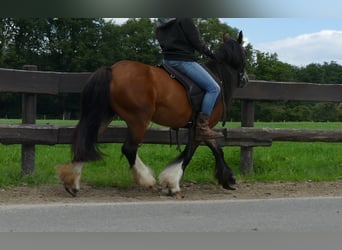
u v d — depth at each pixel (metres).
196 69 6.71
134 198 6.52
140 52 47.44
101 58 55.91
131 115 6.39
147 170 6.67
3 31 57.66
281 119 47.88
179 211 5.70
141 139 6.47
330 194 6.96
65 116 35.94
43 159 9.59
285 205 6.06
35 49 58.97
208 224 5.19
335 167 9.48
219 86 6.89
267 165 9.36
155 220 5.31
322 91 8.88
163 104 6.55
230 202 6.18
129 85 6.31
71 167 6.43
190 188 7.38
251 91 8.52
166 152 10.83
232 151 10.70
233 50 7.23
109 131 7.84
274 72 55.59
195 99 6.72
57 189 6.92
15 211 5.51
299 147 12.67
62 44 56.94
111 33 56.53
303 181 8.05
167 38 6.75
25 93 7.64
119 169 8.60
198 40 6.68
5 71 7.45
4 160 9.45
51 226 5.00
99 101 6.29
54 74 7.70
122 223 5.17
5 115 39.03
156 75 6.54
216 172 7.13
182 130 8.13
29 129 7.54
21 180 7.25
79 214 5.46
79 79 7.75
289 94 8.72
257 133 8.44
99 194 6.72
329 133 8.80
